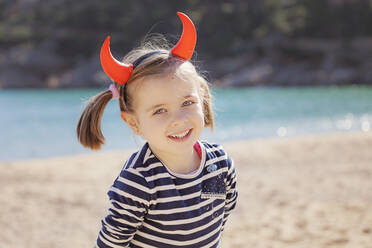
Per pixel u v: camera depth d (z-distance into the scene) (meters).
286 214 4.59
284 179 6.98
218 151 1.83
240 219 4.52
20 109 28.39
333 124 17.25
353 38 50.81
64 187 7.00
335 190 5.96
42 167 8.91
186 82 1.65
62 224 4.96
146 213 1.65
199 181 1.70
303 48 53.34
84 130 1.81
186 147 1.65
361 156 9.04
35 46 62.47
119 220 1.62
